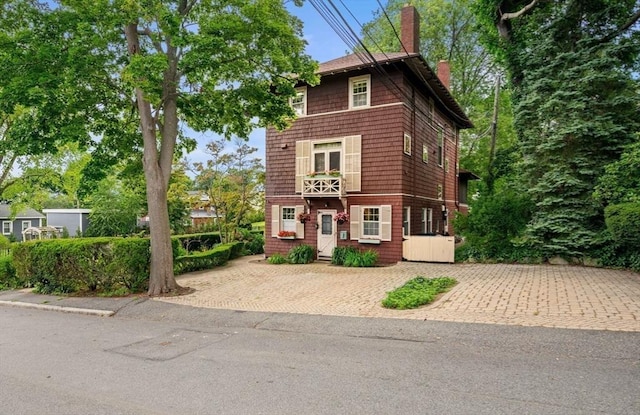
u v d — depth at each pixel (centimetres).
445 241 1467
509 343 534
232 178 2172
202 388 420
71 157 2483
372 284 1072
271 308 830
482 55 2909
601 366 443
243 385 425
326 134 1673
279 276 1299
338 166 1659
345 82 1636
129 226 2855
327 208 1667
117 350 582
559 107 1301
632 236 999
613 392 375
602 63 1228
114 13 864
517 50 1509
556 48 1350
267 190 1819
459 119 2330
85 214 3575
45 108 971
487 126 2870
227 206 2195
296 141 1741
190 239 2250
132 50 1009
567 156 1301
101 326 755
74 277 1112
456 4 2825
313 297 926
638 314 624
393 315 710
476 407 354
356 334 622
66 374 479
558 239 1278
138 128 1238
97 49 958
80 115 1073
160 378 455
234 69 1043
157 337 657
